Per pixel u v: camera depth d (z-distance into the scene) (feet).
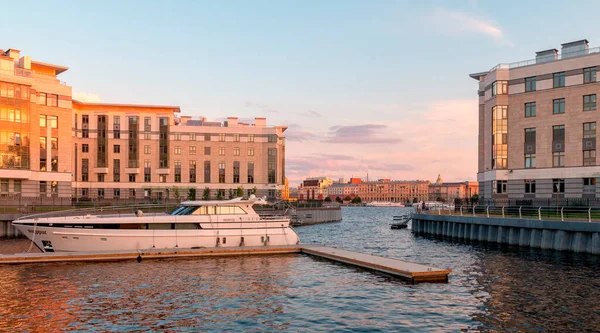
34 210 186.50
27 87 218.59
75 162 317.63
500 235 142.31
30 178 223.10
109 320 58.13
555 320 58.70
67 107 248.93
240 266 95.14
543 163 193.67
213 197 327.88
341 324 57.31
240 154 348.79
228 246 111.75
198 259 102.68
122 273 86.89
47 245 104.42
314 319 59.31
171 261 100.07
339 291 74.02
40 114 239.91
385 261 93.30
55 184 242.17
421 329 55.36
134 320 58.23
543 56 202.59
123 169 327.67
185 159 339.77
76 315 60.03
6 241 149.59
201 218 110.63
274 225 117.19
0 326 55.42
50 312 61.26
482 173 230.48
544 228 125.18
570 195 185.88
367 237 191.21
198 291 73.51
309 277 84.58
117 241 105.29
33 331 53.78
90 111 326.24
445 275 82.94
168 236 108.27
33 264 94.63
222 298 69.26
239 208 114.93
